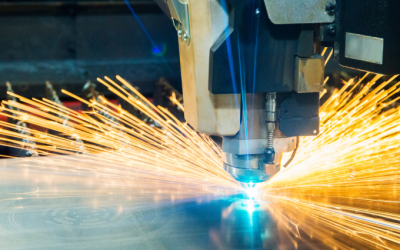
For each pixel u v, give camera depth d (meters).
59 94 2.74
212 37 1.11
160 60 2.91
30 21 2.78
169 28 2.90
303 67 1.10
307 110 1.17
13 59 2.79
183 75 1.25
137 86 2.84
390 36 0.97
